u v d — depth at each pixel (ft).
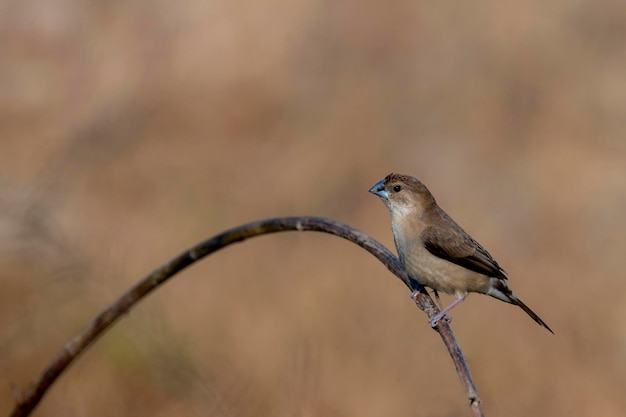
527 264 67.77
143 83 83.35
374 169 76.74
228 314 56.80
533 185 74.90
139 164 73.77
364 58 88.43
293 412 34.78
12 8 86.43
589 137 78.48
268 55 87.10
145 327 36.94
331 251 64.18
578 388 54.54
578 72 84.69
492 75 85.87
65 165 69.41
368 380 51.93
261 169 75.82
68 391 43.11
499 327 58.23
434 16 90.99
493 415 51.01
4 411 43.55
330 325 56.44
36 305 41.09
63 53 84.69
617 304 61.67
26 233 42.27
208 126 79.66
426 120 82.17
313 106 82.64
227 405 33.71
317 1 91.81
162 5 89.97
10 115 77.51
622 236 68.44
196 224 68.39
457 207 74.18
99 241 49.96
